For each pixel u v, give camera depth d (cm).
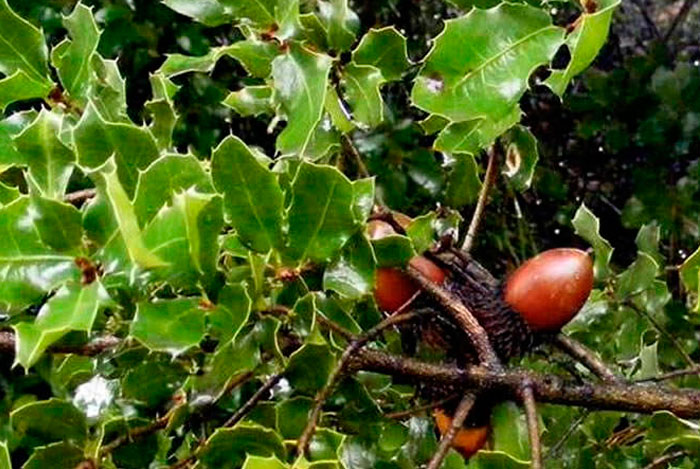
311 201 38
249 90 44
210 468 39
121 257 35
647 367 49
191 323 36
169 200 37
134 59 91
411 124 93
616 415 49
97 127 38
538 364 51
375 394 45
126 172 38
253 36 40
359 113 40
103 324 39
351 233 38
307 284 40
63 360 46
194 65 42
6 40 40
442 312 41
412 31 112
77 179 45
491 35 36
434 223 44
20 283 36
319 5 41
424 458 43
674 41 127
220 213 36
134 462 40
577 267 42
